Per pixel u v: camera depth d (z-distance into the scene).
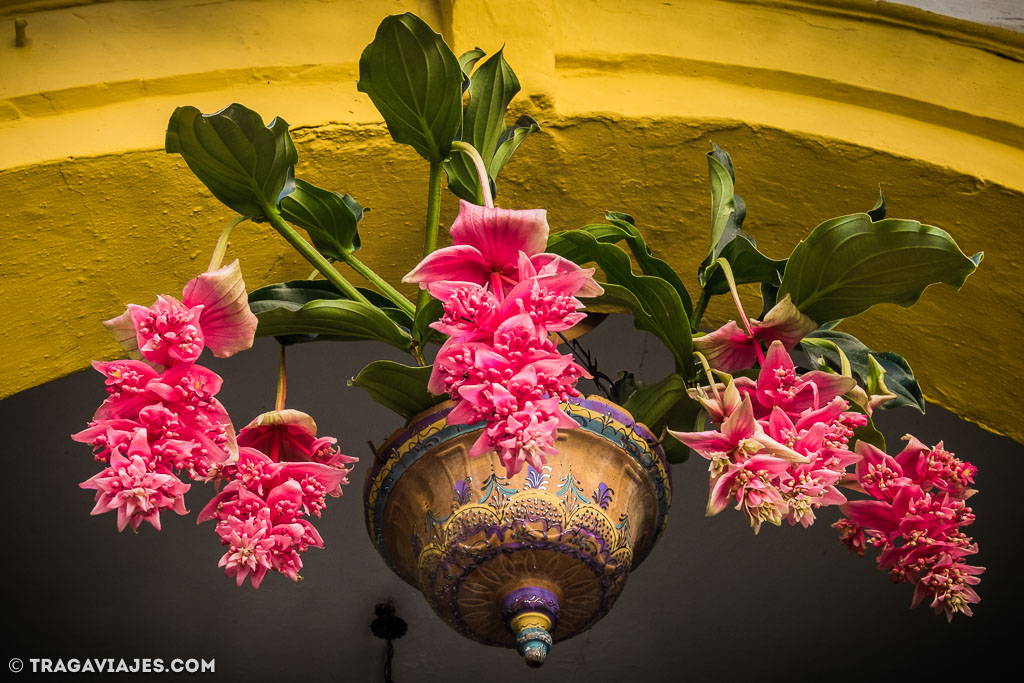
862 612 3.30
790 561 3.20
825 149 2.25
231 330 1.46
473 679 3.34
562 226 2.31
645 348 2.87
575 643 3.31
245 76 2.19
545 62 2.22
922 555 1.64
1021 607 3.27
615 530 1.63
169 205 2.08
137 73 2.14
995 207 2.24
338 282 1.79
